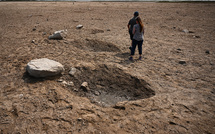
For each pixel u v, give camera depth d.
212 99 3.66
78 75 4.66
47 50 6.62
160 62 5.70
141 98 3.74
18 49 6.70
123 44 7.55
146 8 24.05
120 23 13.04
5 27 11.09
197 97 3.74
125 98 3.77
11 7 24.59
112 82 4.35
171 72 4.96
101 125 2.91
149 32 10.29
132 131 2.78
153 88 4.09
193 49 7.05
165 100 3.61
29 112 3.21
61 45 7.30
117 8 23.81
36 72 4.25
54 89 3.96
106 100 3.70
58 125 2.90
